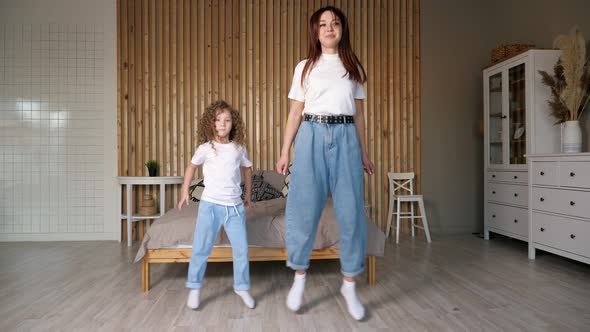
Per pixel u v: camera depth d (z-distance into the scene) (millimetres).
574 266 3141
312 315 2088
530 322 1986
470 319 2027
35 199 4363
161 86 4523
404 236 4539
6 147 4332
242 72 4598
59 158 4383
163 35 4535
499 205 4113
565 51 3328
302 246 2020
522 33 4293
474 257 3469
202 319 2037
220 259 2604
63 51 4387
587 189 2797
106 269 3088
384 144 4695
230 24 4570
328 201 3281
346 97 1987
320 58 2047
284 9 4602
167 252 2535
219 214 2205
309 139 1980
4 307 2221
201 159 2268
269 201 3594
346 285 2025
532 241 3398
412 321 2004
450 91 4758
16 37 4344
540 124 3629
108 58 4434
